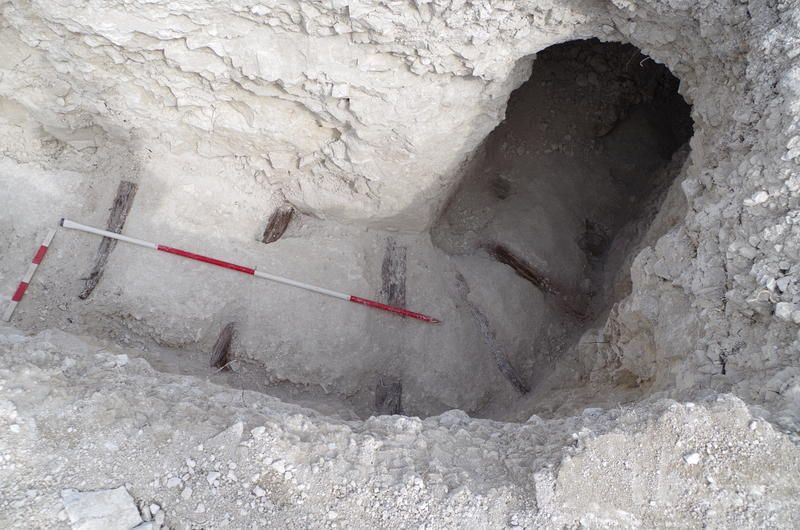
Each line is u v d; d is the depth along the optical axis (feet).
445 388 13.12
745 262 8.64
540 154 15.47
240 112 11.12
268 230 12.58
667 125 15.81
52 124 10.89
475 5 9.53
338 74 10.19
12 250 10.96
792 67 8.75
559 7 9.98
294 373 12.18
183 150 11.85
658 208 13.98
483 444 8.43
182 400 8.33
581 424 8.35
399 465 7.84
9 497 7.02
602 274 14.85
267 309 12.16
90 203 11.50
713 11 9.46
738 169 9.09
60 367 8.36
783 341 8.12
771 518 6.95
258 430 7.81
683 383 8.68
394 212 12.78
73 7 9.25
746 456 7.20
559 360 13.23
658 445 7.42
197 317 11.69
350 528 7.33
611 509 7.22
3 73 10.12
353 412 11.75
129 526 7.11
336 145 11.50
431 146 11.48
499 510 7.38
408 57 10.09
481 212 14.89
